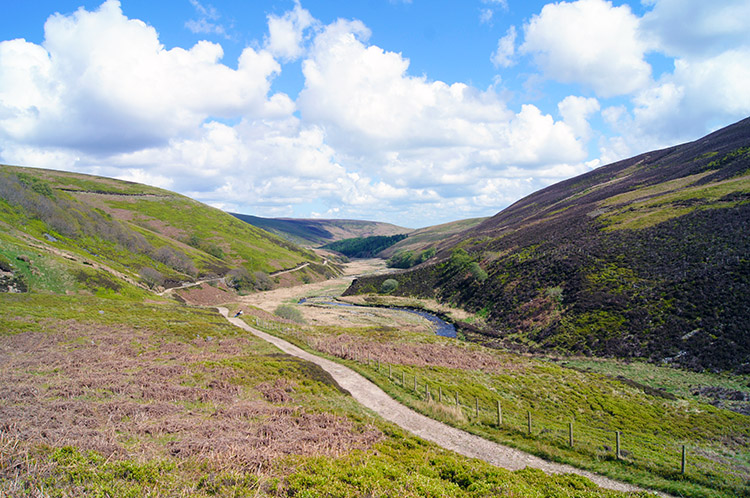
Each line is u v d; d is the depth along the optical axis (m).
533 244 105.94
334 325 80.00
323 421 21.59
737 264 56.06
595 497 15.70
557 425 28.67
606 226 93.31
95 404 19.55
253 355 38.88
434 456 18.69
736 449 27.02
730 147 122.44
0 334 37.19
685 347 48.53
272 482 12.91
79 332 41.56
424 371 39.25
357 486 13.52
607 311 61.88
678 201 90.44
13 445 12.70
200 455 14.46
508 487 15.32
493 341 67.69
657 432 29.58
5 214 94.56
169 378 27.08
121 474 12.11
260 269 177.12
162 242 155.88
